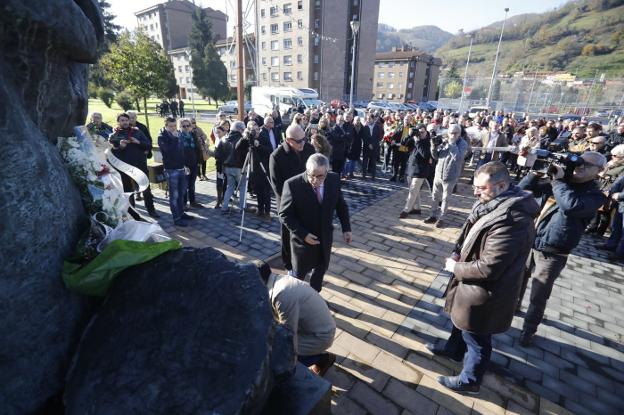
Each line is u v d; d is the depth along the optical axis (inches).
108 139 191.5
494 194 82.6
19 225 36.2
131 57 553.0
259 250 176.4
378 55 2428.6
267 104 804.6
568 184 98.0
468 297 84.4
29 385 40.1
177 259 48.8
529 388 96.3
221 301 45.4
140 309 44.0
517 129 436.1
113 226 52.5
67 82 45.3
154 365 40.1
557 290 150.9
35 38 36.9
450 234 206.1
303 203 108.9
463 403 90.1
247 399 38.8
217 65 1528.1
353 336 114.3
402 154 324.2
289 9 1651.1
